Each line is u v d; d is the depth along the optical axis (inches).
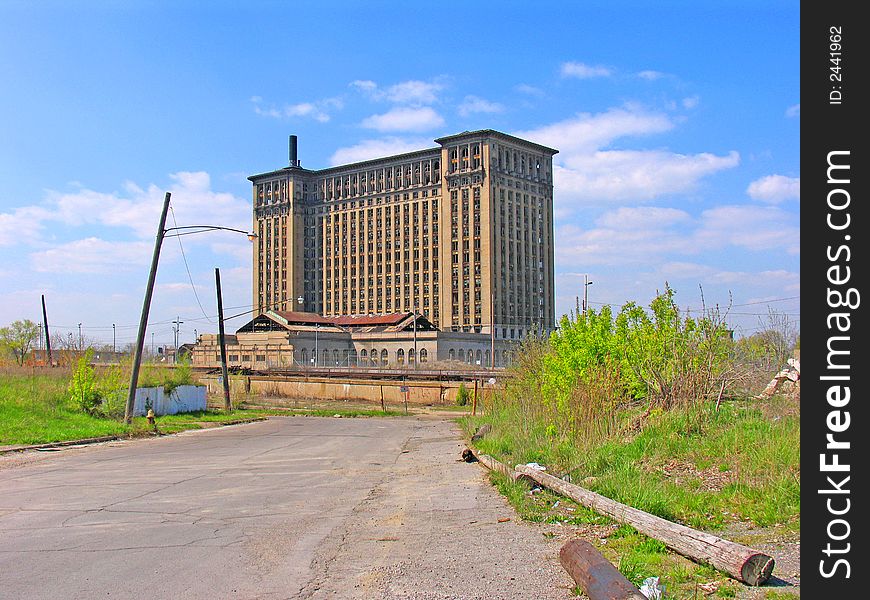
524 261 6220.5
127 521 461.7
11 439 984.9
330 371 3373.5
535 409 920.3
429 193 6264.8
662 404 680.4
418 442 1103.6
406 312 6240.2
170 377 1723.7
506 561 340.2
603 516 416.2
